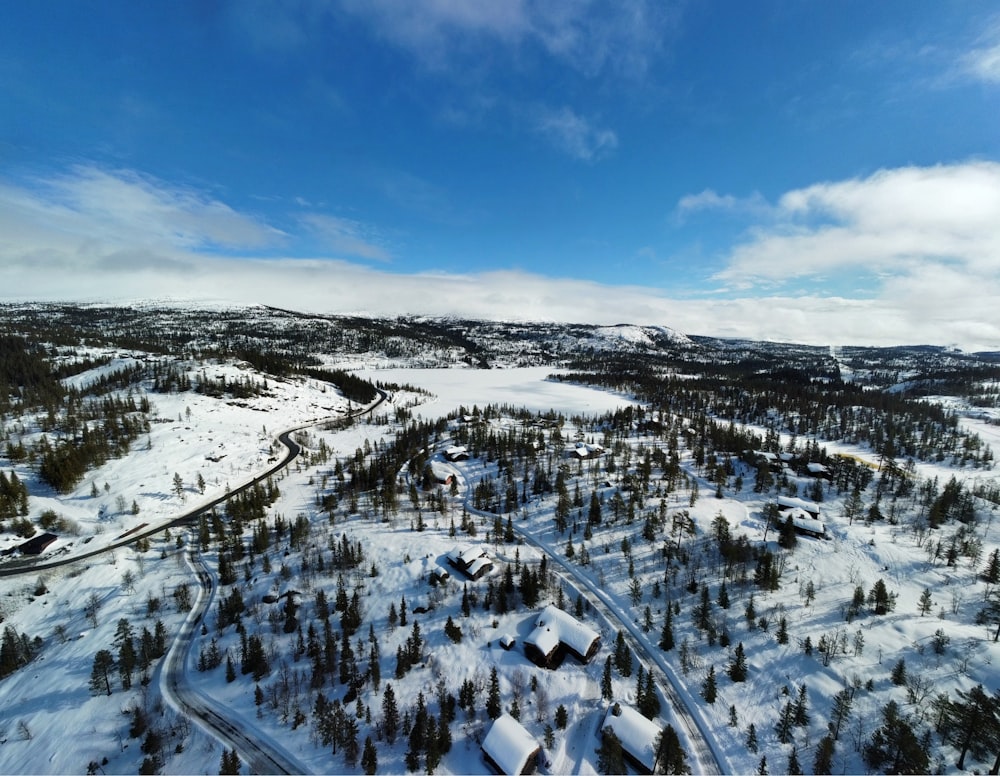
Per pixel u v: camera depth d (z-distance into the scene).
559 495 126.56
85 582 98.19
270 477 161.38
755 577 86.81
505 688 68.12
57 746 61.47
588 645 72.12
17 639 79.62
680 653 74.06
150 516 127.81
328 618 80.81
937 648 69.19
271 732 62.47
